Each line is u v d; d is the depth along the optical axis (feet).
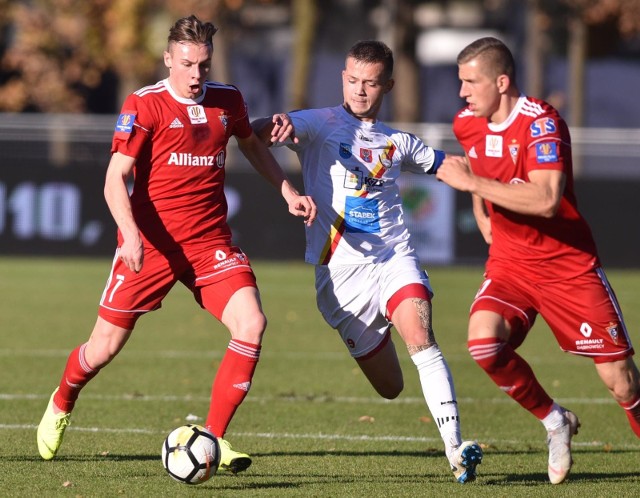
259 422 98.84
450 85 363.97
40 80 360.28
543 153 69.87
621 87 358.23
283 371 130.11
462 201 250.78
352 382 122.62
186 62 73.56
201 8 328.70
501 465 81.20
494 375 72.18
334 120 81.30
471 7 437.99
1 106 361.71
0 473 75.20
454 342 155.63
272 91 375.66
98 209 258.78
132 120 73.87
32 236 259.60
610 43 368.89
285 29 419.33
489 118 72.79
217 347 149.38
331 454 84.58
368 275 80.43
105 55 343.05
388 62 80.28
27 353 138.82
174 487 71.15
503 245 74.33
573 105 328.49
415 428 96.73
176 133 74.49
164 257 75.82
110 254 259.60
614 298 73.15
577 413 106.32
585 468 80.79
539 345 158.20
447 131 263.49
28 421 95.66
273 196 259.39
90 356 76.95
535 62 334.85
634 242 253.85
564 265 72.59
